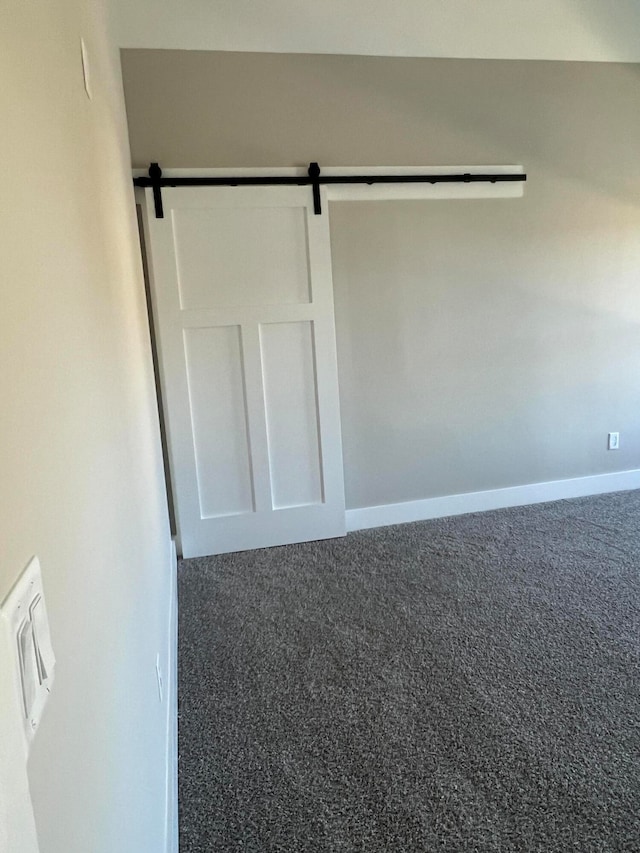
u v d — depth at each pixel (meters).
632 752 1.84
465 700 2.10
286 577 3.08
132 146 3.08
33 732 0.51
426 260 3.52
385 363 3.56
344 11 3.17
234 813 1.69
